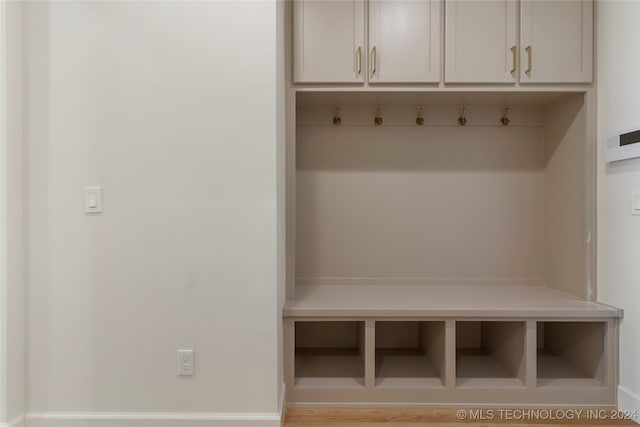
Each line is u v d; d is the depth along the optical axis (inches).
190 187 69.5
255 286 69.8
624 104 76.8
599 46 83.4
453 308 78.5
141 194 69.5
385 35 84.8
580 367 87.4
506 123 100.9
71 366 69.8
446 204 103.4
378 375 84.9
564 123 93.4
